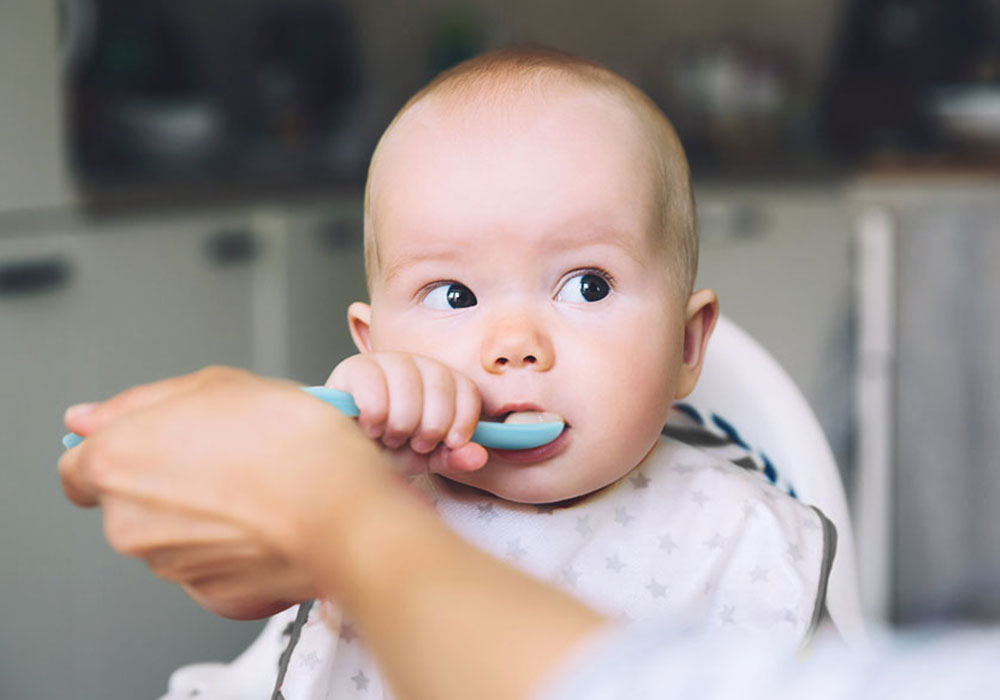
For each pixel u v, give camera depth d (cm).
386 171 58
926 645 21
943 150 223
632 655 21
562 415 54
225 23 242
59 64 160
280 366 193
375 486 28
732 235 216
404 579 25
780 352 216
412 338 56
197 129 198
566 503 62
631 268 56
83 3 183
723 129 246
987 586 191
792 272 214
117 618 167
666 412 59
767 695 20
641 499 64
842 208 211
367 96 262
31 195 156
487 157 56
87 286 162
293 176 197
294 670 60
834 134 242
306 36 244
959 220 192
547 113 57
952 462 193
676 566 62
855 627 78
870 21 241
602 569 62
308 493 28
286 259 193
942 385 193
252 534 28
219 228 182
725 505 64
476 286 56
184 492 29
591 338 55
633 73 275
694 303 63
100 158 186
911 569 195
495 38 269
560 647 22
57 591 160
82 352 162
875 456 198
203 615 179
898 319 196
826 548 64
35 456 157
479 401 43
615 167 56
